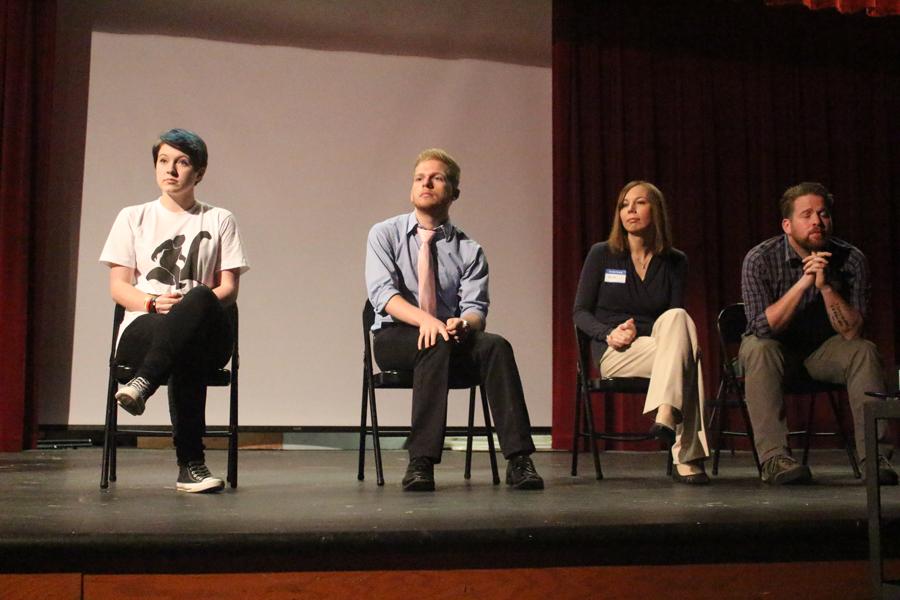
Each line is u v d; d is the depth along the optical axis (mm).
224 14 5254
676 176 5691
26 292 4898
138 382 2209
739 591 1668
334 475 3031
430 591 1562
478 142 5504
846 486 2625
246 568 1518
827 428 5625
